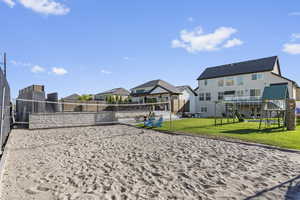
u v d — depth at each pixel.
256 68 24.67
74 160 4.80
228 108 21.78
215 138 7.55
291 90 21.88
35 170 4.04
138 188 3.11
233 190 2.99
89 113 14.77
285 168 3.98
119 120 16.50
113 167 4.20
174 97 27.31
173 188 3.09
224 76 27.23
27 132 10.47
